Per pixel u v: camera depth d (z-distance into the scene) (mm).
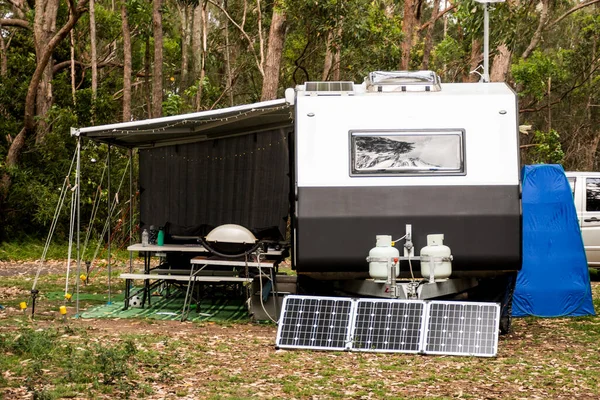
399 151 8281
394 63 21953
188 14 35938
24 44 24188
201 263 9719
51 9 22219
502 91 8547
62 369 6547
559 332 9203
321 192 8234
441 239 8164
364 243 8234
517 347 8242
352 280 8922
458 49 26328
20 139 21625
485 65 10250
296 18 19516
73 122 21203
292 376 6590
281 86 30219
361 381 6512
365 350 7781
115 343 7797
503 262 8242
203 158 11414
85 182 20266
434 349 7742
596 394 6215
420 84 8602
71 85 24641
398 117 8312
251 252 9648
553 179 10625
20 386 5914
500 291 9016
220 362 7102
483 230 8234
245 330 9062
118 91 30656
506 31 17859
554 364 7359
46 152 21234
